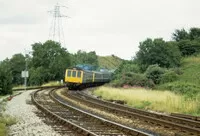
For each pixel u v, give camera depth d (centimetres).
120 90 5847
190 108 3300
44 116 2834
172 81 7475
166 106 3575
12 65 14575
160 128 2348
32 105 3794
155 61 9412
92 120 2664
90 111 3419
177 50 10344
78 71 7769
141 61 9512
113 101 4819
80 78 7738
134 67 8969
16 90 6900
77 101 4609
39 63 13225
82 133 1984
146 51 9531
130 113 3030
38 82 12056
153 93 4803
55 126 2291
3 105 3466
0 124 2138
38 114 2952
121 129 2161
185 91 5772
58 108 3559
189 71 8662
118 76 8694
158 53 9444
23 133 1989
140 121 2711
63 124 2355
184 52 11244
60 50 13325
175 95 4369
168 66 9481
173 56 9700
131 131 2048
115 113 3288
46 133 1998
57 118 2562
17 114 2875
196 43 11400
